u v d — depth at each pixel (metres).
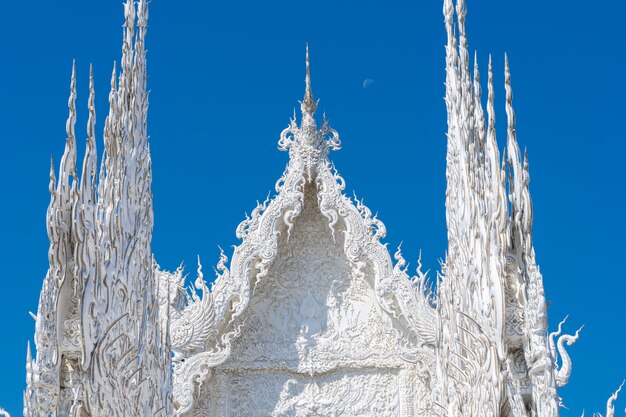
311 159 24.95
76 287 17.61
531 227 18.88
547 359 17.72
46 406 16.86
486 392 18.81
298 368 24.64
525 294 18.81
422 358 23.94
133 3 20.23
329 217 24.73
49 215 17.52
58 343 17.36
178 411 23.30
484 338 18.91
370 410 24.55
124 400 18.28
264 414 24.52
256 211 24.69
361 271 25.00
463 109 20.50
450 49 21.25
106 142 19.02
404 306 24.11
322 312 25.20
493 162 19.27
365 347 24.86
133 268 19.17
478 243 19.55
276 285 25.28
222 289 24.17
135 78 20.05
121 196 19.03
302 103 25.30
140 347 18.86
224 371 24.50
